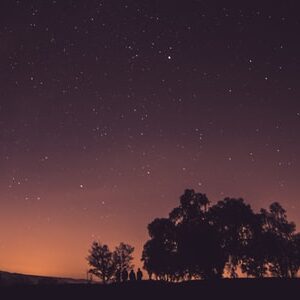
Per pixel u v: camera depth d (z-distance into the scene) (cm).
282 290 3347
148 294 3503
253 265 5472
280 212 5953
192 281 3909
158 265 5450
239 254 5453
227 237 5481
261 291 3369
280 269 5625
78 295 3544
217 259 5225
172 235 5597
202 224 5478
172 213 5731
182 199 5738
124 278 4469
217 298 3284
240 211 5575
